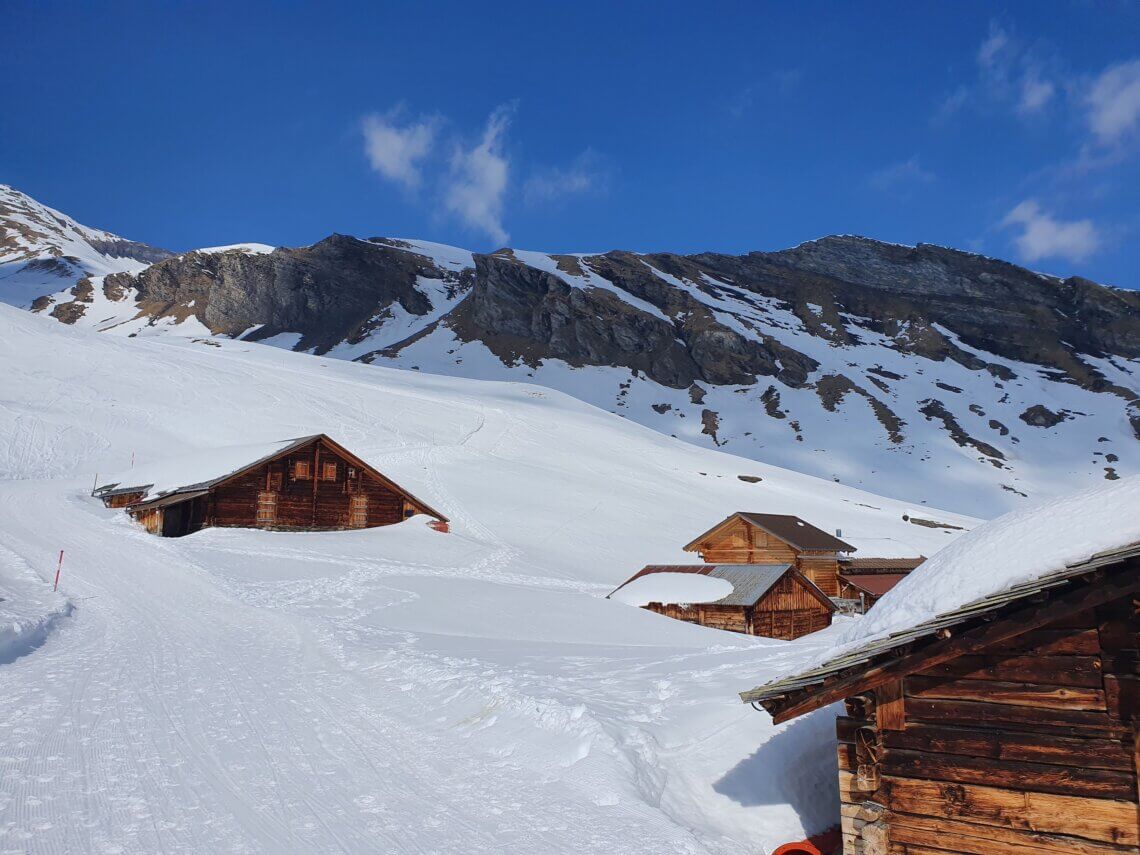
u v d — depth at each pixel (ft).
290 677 49.73
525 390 393.70
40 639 57.88
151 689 44.21
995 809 23.77
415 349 631.97
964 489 402.31
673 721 39.68
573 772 31.53
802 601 116.98
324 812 26.99
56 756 31.19
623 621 90.38
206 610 79.20
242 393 278.05
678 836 25.95
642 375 587.68
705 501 247.09
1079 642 23.25
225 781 29.50
